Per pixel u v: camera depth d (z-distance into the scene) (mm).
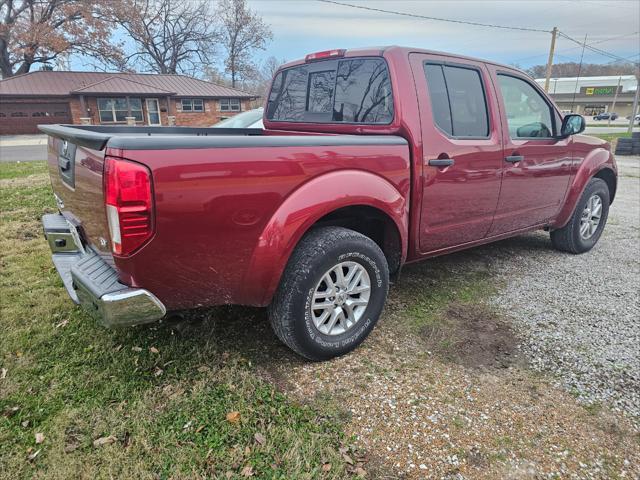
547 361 2676
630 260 4523
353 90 3145
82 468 1839
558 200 4207
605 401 2324
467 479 1842
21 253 4266
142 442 1967
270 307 2473
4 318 2982
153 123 30266
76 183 2297
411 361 2652
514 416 2203
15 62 35188
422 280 3906
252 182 2113
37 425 2061
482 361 2668
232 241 2125
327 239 2457
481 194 3350
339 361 2639
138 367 2486
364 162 2553
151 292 2035
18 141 24109
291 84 3730
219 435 2025
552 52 30828
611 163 4738
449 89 3092
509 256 4613
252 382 2400
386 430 2094
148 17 39656
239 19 44031
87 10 34938
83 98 27781
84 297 2113
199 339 2795
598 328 3082
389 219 2818
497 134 3375
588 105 80562
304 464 1879
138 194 1836
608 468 1910
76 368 2473
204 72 44812
